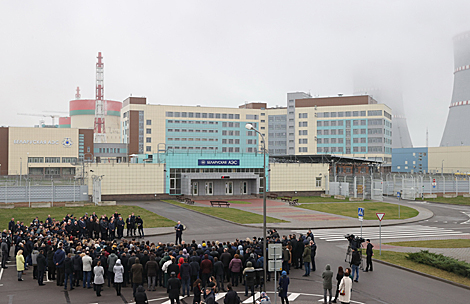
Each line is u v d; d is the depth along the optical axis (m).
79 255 19.28
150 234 33.38
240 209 52.84
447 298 17.52
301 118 138.25
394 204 59.81
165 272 18.80
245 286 18.22
